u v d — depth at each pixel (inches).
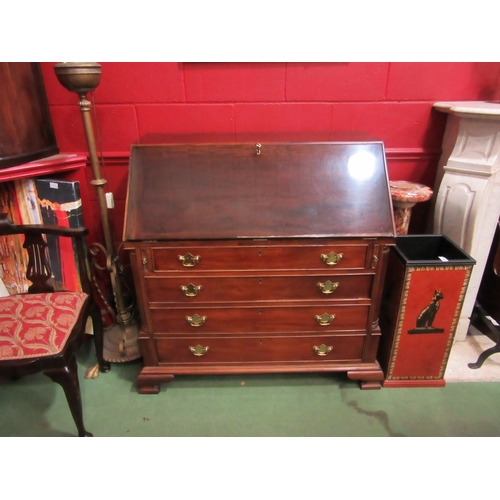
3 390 68.7
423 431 60.0
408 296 61.0
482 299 77.2
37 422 62.5
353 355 65.7
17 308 56.9
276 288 59.2
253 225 54.7
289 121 72.9
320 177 57.2
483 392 66.9
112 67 67.7
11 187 68.3
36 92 65.6
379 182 57.2
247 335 63.1
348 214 55.5
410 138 74.8
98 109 70.7
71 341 53.2
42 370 51.1
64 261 74.5
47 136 69.5
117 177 75.9
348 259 56.9
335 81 70.1
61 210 70.6
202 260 56.6
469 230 68.2
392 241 55.1
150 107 70.9
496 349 69.4
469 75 70.3
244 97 70.7
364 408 64.1
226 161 57.7
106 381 70.3
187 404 65.2
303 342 64.1
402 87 70.8
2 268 71.9
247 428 60.7
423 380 68.1
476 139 64.7
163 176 57.0
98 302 83.7
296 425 61.2
